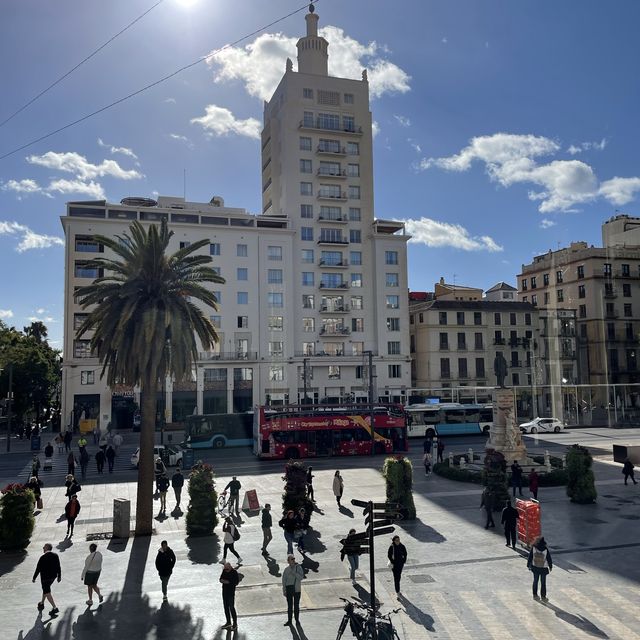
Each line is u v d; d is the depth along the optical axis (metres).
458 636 12.46
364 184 80.38
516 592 15.03
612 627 12.80
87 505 27.28
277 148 81.75
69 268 65.38
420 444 52.19
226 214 73.25
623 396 68.31
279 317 73.12
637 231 71.94
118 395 65.12
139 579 16.47
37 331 103.56
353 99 81.25
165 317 21.83
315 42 83.62
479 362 79.19
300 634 12.69
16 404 65.38
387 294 78.50
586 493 25.47
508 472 31.89
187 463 38.59
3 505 19.53
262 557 18.52
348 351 76.88
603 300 70.44
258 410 45.16
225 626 12.99
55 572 14.09
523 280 84.50
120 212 69.25
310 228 77.50
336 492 25.73
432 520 22.97
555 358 74.56
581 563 17.30
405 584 15.76
